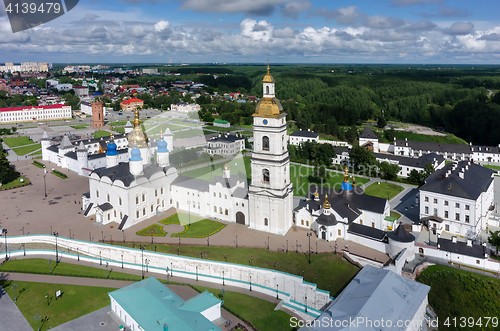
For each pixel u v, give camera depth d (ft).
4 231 437.17
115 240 412.57
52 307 322.34
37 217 480.23
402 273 374.02
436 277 365.40
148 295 310.65
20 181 634.84
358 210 444.96
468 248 381.60
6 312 314.76
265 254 385.29
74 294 341.00
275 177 416.26
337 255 385.91
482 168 538.47
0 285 350.84
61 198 553.23
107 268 389.60
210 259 377.91
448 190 457.27
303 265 371.56
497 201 563.48
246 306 338.13
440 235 454.40
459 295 347.97
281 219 424.05
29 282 357.00
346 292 310.86
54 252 411.75
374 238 398.62
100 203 476.95
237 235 426.10
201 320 285.23
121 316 305.73
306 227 445.37
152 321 280.72
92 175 474.90
